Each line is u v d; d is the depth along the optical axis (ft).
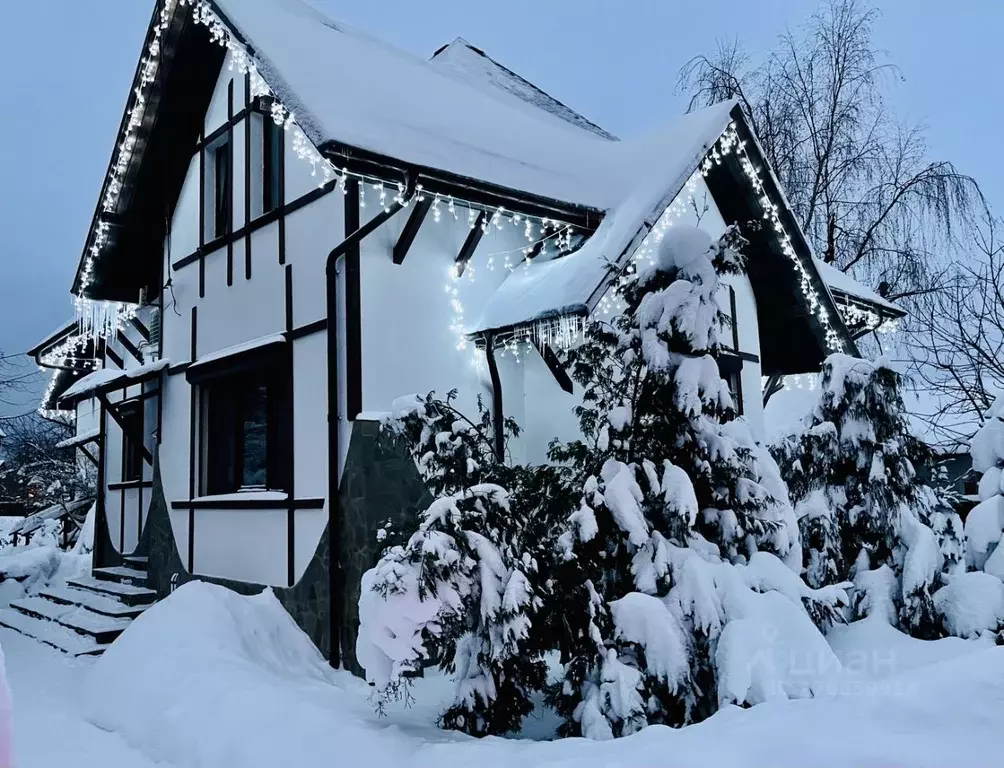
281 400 26.07
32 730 18.04
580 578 15.29
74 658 24.89
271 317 26.37
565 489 16.72
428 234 25.23
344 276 23.32
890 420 22.07
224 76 30.07
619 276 18.56
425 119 25.23
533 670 15.62
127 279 35.94
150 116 31.19
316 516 23.72
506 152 26.58
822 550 21.54
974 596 20.57
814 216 48.52
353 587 22.12
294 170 25.91
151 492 34.86
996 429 23.56
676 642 14.20
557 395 25.02
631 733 13.66
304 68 23.70
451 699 18.62
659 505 16.11
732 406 16.93
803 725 11.95
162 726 16.81
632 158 29.55
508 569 15.19
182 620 20.90
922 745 10.95
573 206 25.72
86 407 52.26
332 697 17.66
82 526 51.03
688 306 16.24
